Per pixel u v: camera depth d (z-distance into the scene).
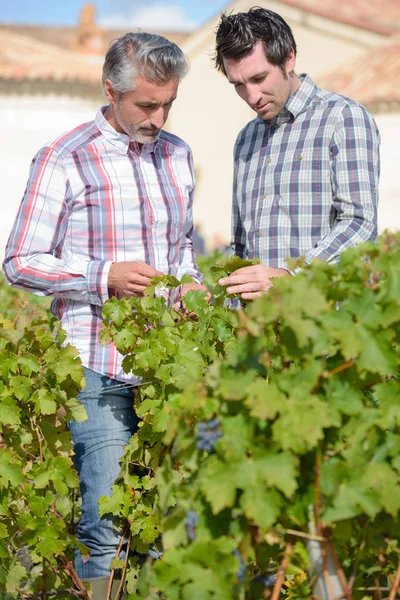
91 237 3.41
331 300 2.19
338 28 21.27
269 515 2.03
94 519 3.37
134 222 3.43
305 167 3.54
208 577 2.06
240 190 3.80
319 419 2.02
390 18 21.36
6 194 21.83
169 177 3.58
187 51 21.05
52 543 3.10
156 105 3.27
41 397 3.13
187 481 2.34
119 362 3.39
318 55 21.50
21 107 21.80
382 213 20.55
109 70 3.26
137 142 3.47
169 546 2.18
